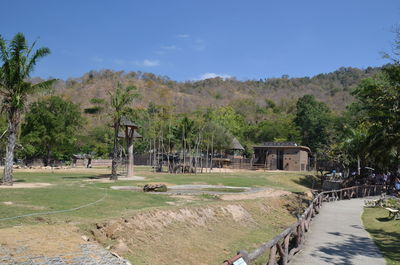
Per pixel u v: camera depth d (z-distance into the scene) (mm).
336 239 14211
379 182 40719
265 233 17172
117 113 29906
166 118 73562
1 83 21078
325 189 42594
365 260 11070
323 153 59969
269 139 88188
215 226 16109
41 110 51375
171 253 11789
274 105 157125
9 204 13227
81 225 10836
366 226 17297
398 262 10836
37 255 7141
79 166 55188
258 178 40469
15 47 20688
